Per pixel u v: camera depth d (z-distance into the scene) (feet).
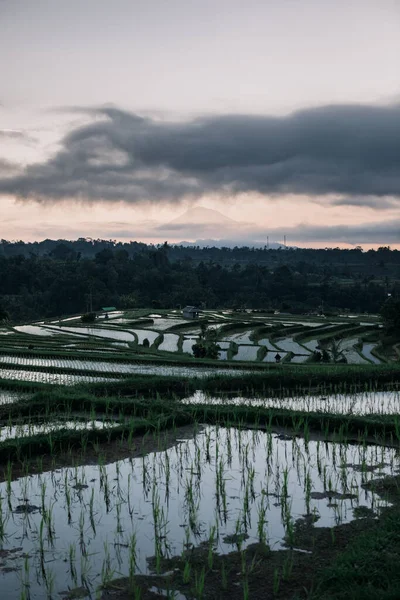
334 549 43.34
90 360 162.61
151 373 136.98
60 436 68.54
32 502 52.85
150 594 37.83
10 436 74.49
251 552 43.21
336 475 59.67
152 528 47.55
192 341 263.90
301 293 640.99
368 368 127.54
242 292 641.81
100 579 39.68
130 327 314.35
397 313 301.84
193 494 54.90
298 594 37.32
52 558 42.65
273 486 56.75
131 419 79.00
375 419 78.84
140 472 60.90
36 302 550.36
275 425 80.64
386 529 44.29
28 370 142.10
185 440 73.10
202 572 37.76
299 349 254.88
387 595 34.47
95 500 53.31
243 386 115.03
